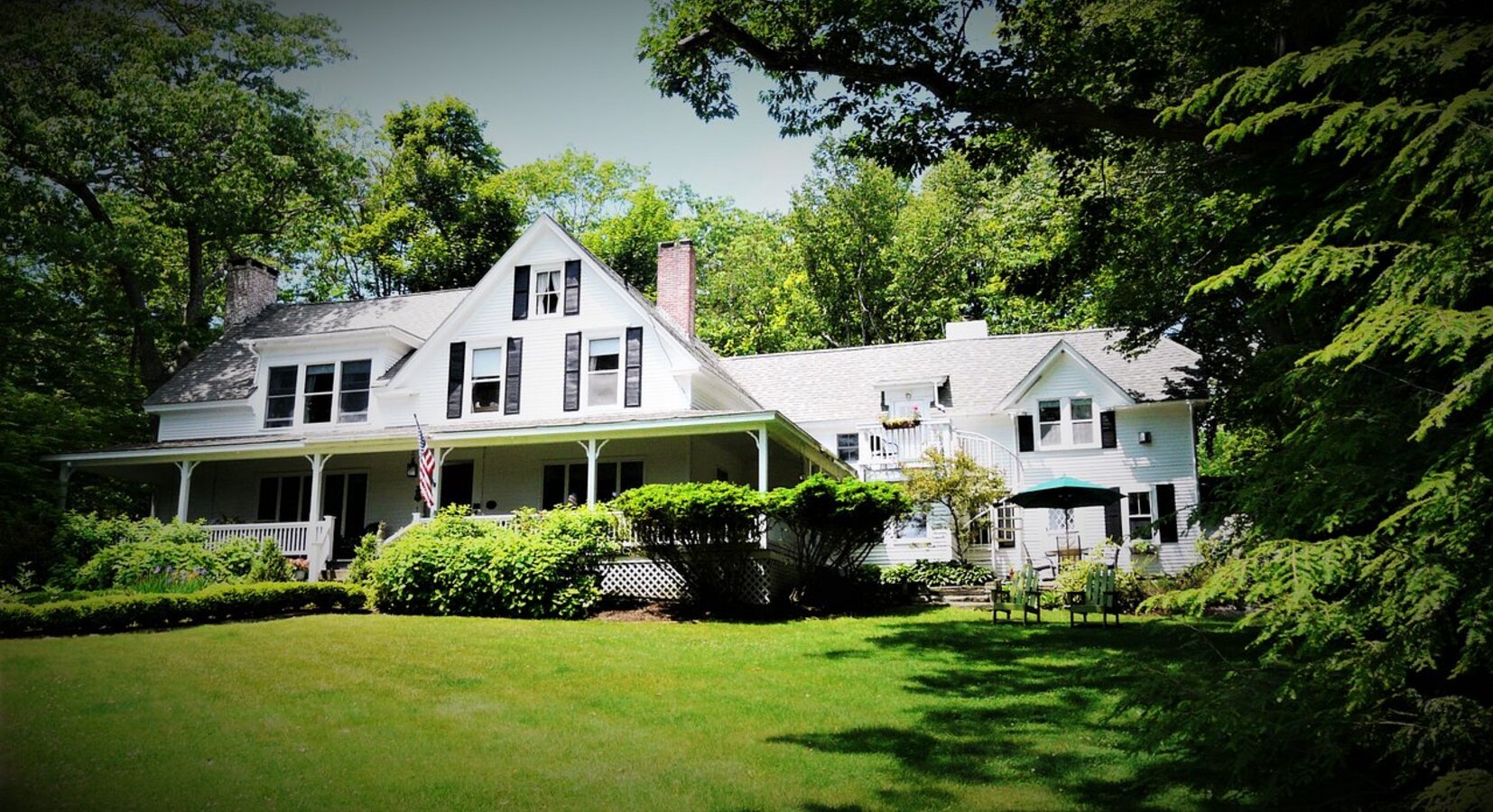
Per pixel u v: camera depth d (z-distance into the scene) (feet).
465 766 23.47
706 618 54.70
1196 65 39.55
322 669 35.45
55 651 38.45
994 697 31.83
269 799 20.86
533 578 55.52
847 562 69.41
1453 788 14.17
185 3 98.07
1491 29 17.04
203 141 95.09
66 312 96.68
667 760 24.16
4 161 89.35
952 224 136.67
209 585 59.11
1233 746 17.22
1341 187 20.31
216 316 128.77
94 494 96.68
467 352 78.74
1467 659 15.81
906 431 88.99
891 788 21.86
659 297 88.99
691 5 42.19
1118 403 87.20
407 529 63.98
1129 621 53.78
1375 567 16.53
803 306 141.18
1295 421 27.61
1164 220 52.34
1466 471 16.01
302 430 81.00
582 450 75.41
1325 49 20.36
